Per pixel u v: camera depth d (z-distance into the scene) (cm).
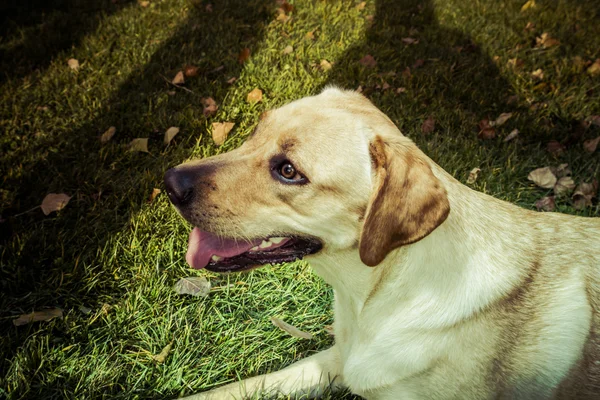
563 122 117
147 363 75
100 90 126
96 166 102
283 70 130
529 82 127
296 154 59
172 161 103
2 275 83
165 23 158
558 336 59
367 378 65
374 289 63
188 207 62
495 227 63
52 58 140
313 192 59
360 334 66
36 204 95
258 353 77
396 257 61
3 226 91
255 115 114
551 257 62
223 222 62
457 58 139
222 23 155
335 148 59
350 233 60
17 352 73
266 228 62
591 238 63
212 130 109
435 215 55
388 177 56
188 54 140
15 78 131
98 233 89
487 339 59
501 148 109
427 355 60
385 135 59
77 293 81
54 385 71
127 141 110
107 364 74
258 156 62
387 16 160
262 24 154
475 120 116
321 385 72
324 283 85
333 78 128
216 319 80
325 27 153
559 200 99
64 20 160
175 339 77
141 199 95
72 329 76
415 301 61
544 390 59
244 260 66
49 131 113
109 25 156
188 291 82
